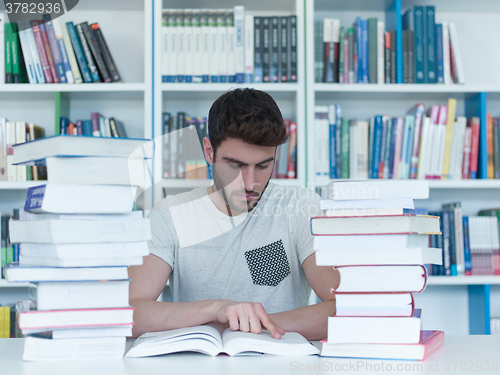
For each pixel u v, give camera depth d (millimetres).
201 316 846
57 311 644
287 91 2012
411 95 2143
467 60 2316
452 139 2043
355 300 670
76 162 637
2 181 1930
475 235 2018
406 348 659
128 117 2234
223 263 1228
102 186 650
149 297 1088
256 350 686
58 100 2006
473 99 2137
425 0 2168
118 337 678
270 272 1248
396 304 665
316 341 843
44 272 640
